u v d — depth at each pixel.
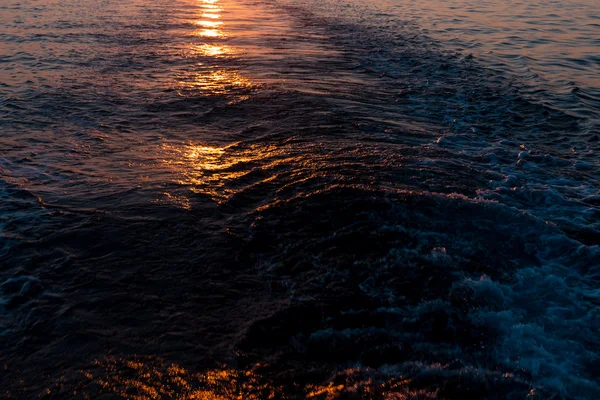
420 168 4.56
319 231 3.51
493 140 5.61
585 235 3.54
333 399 2.23
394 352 2.48
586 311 2.73
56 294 2.89
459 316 2.69
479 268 3.10
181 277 3.06
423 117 6.37
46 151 4.91
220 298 2.88
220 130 5.62
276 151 4.97
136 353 2.49
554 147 5.48
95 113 6.09
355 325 2.66
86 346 2.53
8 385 2.30
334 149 4.99
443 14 16.30
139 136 5.40
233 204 3.90
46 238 3.42
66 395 2.25
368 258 3.21
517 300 2.82
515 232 3.48
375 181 4.20
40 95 6.71
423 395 2.22
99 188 4.15
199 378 2.35
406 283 2.97
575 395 2.21
